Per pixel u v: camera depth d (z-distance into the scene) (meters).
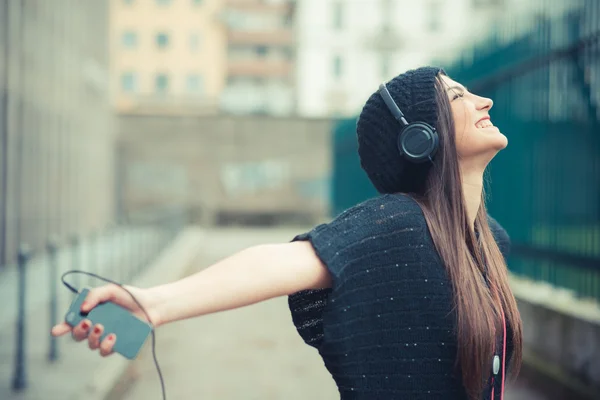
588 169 5.45
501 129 7.04
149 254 15.10
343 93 53.59
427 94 1.38
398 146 1.37
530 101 6.38
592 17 5.29
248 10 66.56
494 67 7.10
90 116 23.23
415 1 53.31
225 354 7.07
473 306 1.24
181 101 40.91
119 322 1.13
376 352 1.22
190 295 1.16
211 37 57.75
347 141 18.30
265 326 8.75
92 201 23.73
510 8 6.89
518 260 6.68
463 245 1.30
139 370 6.36
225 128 35.47
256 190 35.66
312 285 1.22
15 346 6.55
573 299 5.74
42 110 16.08
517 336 1.43
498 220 7.20
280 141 35.72
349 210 1.32
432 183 1.36
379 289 1.22
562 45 5.74
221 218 35.62
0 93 12.54
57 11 17.78
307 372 6.27
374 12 53.56
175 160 35.19
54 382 5.18
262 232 31.20
